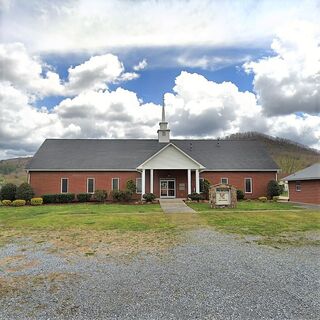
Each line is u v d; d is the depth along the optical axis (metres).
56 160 31.42
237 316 5.45
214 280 7.35
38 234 13.55
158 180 31.66
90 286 7.04
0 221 17.33
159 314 5.55
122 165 31.27
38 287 7.02
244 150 34.66
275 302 6.05
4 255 10.05
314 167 28.39
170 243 11.54
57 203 28.12
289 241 11.76
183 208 22.92
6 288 6.99
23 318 5.46
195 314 5.54
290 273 7.86
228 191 23.48
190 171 29.09
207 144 35.56
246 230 14.14
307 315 5.49
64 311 5.73
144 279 7.48
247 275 7.71
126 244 11.47
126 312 5.65
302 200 28.05
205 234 13.27
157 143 35.22
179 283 7.16
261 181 32.03
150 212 20.67
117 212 20.75
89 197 29.20
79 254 10.09
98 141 35.09
